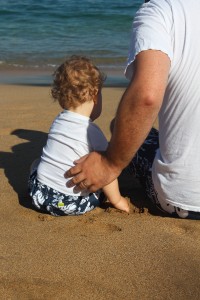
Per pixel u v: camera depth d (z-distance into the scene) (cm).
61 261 229
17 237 252
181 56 238
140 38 229
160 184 264
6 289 208
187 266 224
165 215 280
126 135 234
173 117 249
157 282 213
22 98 612
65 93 282
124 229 260
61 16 1689
